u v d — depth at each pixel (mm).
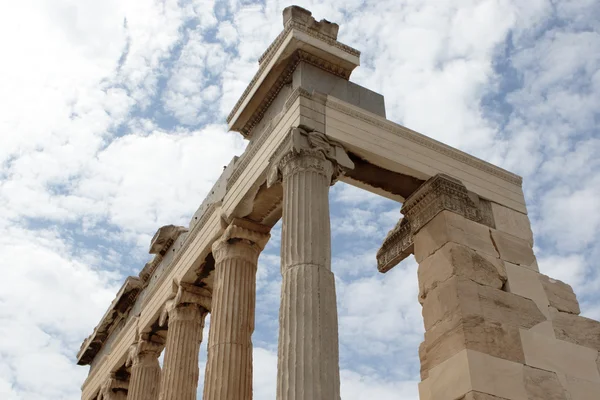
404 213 19391
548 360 16625
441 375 16078
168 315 23109
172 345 21922
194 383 21516
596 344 17609
